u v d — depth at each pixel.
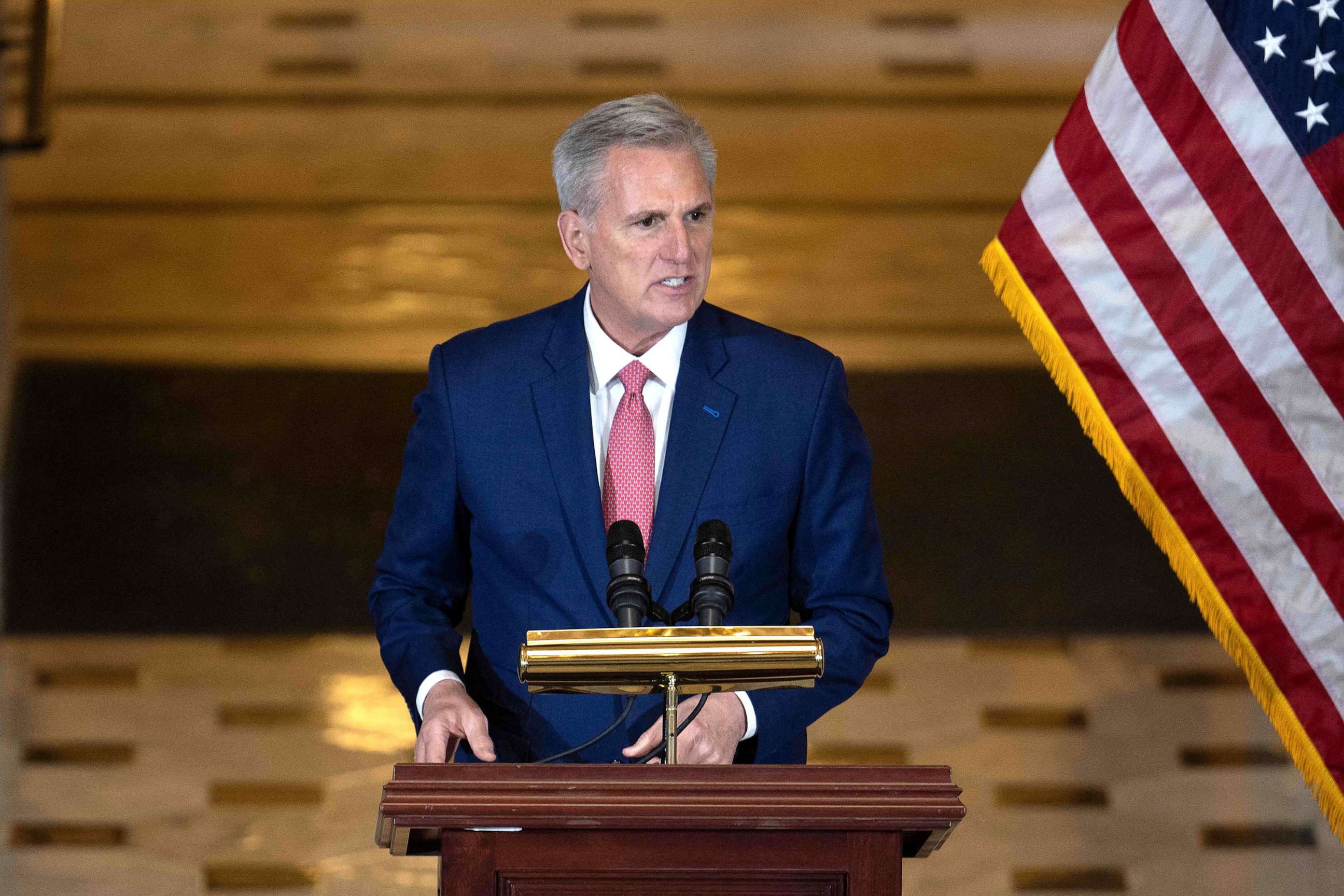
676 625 7.57
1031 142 28.11
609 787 6.50
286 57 28.70
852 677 8.54
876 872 6.56
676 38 29.34
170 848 18.11
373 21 29.09
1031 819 18.59
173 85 28.25
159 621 21.27
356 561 22.02
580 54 29.08
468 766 6.54
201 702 20.16
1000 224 26.86
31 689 20.25
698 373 8.95
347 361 24.69
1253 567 10.20
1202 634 21.36
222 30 28.86
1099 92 10.64
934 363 24.77
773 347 9.12
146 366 24.45
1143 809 18.75
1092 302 10.56
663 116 8.59
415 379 24.47
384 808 6.43
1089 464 23.31
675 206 8.47
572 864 6.53
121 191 26.92
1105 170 10.59
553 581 8.70
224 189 27.06
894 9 29.59
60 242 26.11
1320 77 10.18
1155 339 10.42
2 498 22.39
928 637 21.25
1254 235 10.25
